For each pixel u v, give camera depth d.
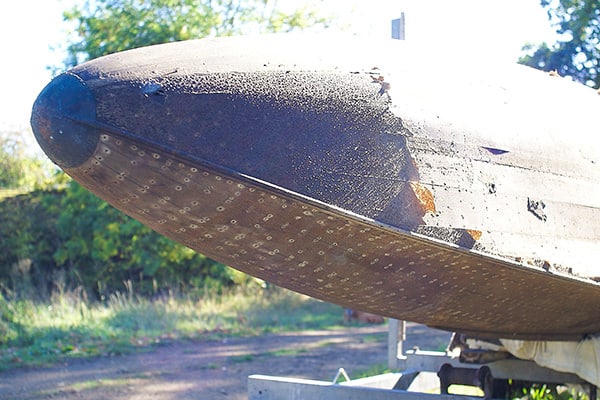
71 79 3.14
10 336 9.79
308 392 4.84
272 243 3.42
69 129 3.05
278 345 10.16
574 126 4.31
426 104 3.60
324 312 14.16
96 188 3.28
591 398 4.89
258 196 3.19
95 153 3.09
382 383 5.37
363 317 13.09
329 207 3.21
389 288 3.78
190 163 3.09
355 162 3.29
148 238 13.97
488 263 3.61
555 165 4.04
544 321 4.43
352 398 4.68
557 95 4.46
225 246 3.49
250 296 13.97
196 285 14.11
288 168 3.19
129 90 3.10
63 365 8.45
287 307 13.93
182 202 3.24
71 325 10.65
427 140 3.50
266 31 15.19
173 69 3.21
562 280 3.85
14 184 17.31
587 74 12.09
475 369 5.06
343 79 3.42
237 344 10.20
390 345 7.11
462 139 3.63
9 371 8.09
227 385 7.38
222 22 14.63
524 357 5.16
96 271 14.24
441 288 3.83
